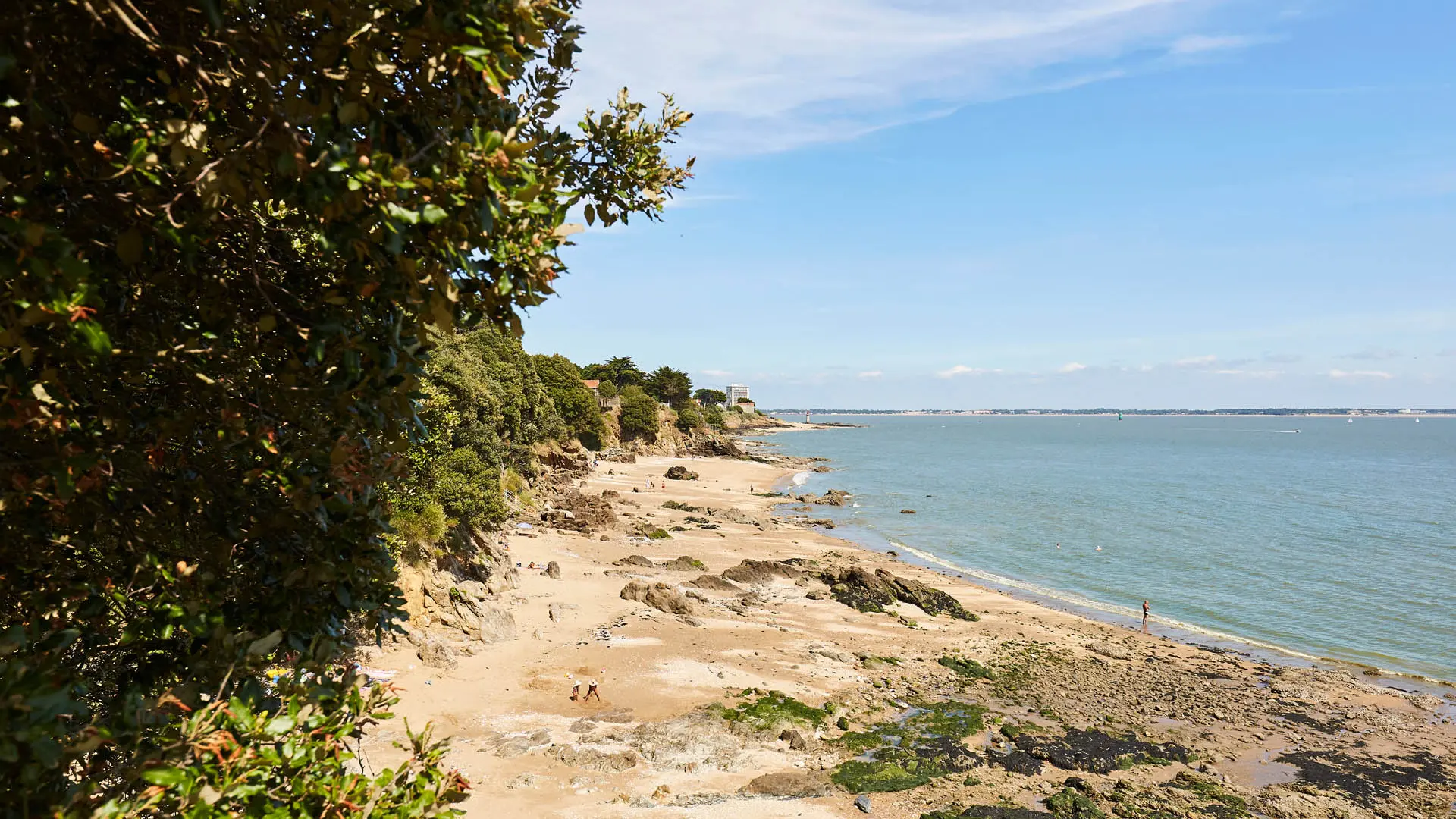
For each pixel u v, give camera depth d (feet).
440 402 126.00
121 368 13.29
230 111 11.99
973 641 147.33
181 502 14.61
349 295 13.91
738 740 94.27
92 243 11.76
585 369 652.07
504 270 12.71
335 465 13.94
